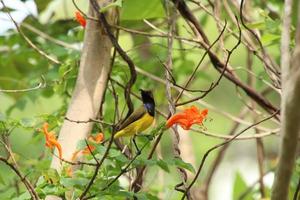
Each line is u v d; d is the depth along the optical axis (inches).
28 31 552.4
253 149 909.8
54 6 572.4
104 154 302.0
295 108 255.8
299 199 393.7
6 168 448.1
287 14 301.6
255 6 562.6
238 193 573.0
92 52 374.6
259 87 498.0
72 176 331.9
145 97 330.6
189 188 319.9
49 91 526.3
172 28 404.5
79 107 367.2
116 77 440.8
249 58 513.3
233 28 500.4
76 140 359.6
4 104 677.9
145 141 344.2
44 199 327.9
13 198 344.2
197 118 306.3
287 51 291.6
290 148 262.7
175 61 535.8
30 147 625.9
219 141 794.2
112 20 386.6
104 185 322.0
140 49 558.9
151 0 419.8
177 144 329.7
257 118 521.0
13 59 560.4
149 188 454.9
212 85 348.8
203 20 592.1
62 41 516.4
